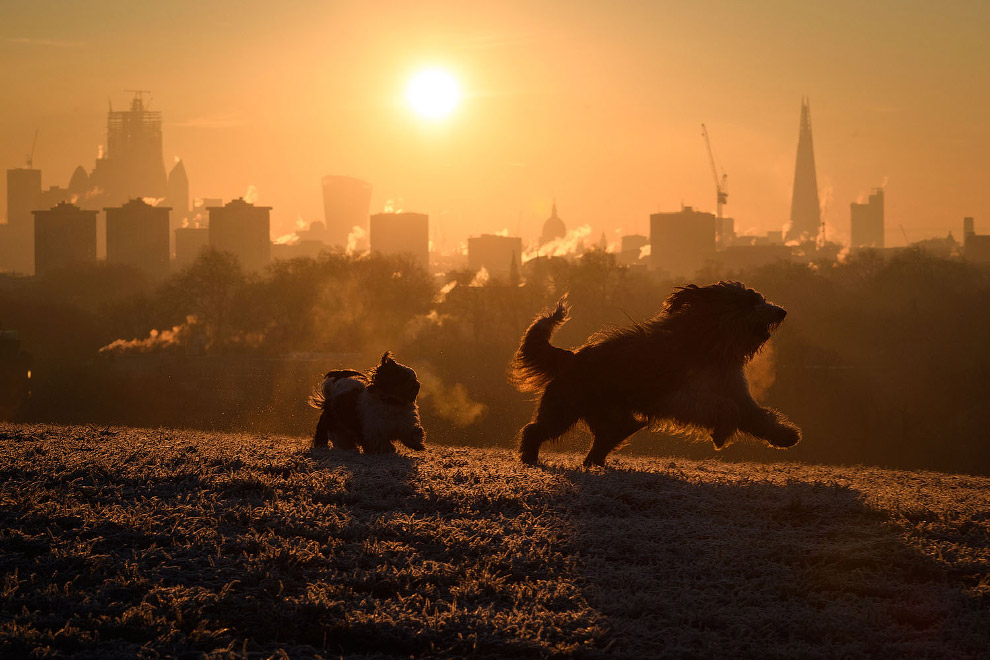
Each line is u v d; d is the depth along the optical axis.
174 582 7.33
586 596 7.21
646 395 12.91
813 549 8.41
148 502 9.72
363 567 7.84
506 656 6.23
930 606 7.14
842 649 6.33
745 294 12.61
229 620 6.69
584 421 13.59
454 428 59.69
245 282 157.62
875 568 8.09
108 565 7.61
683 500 10.30
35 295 191.62
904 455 67.31
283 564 7.77
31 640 6.12
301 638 6.46
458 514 9.64
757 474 13.95
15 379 71.56
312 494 10.33
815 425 77.56
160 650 6.10
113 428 19.16
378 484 10.98
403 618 6.62
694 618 6.78
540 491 10.54
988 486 14.23
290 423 51.56
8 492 9.92
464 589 7.29
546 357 13.67
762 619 6.78
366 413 14.90
